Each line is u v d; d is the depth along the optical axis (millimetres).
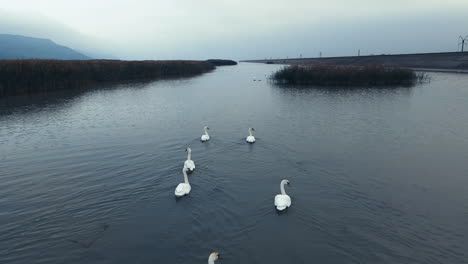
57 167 22344
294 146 26875
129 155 24703
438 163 22859
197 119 37844
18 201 17500
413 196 18016
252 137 28078
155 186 18984
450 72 104312
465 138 28781
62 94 57625
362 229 14742
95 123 35594
